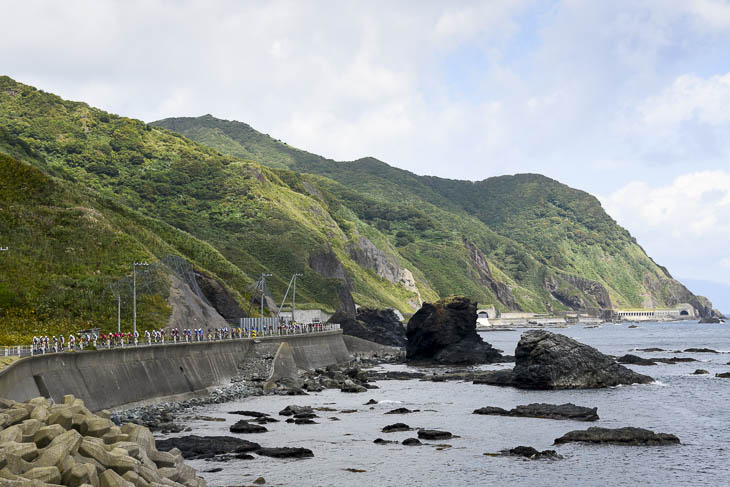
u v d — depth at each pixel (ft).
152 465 113.80
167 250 495.82
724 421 246.47
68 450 101.04
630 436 208.33
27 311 327.47
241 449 191.83
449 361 515.50
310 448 198.08
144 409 246.47
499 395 319.47
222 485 157.89
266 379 336.08
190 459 181.47
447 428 231.30
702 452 197.47
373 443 205.87
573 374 342.03
